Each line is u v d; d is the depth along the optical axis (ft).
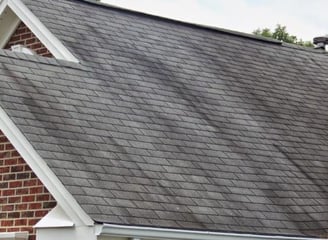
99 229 46.21
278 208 56.85
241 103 68.54
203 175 55.67
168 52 70.49
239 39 80.59
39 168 49.34
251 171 59.41
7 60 57.31
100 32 67.56
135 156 53.72
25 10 64.39
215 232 50.62
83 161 50.42
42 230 49.03
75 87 58.08
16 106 52.49
